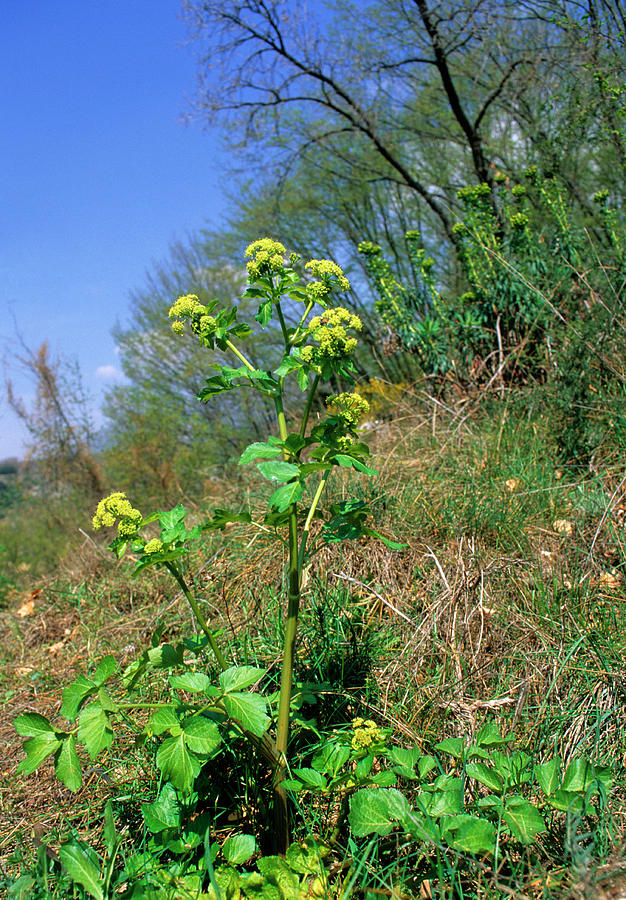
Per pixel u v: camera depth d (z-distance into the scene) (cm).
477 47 812
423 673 220
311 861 147
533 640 226
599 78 500
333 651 223
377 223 1302
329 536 165
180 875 149
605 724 189
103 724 136
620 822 158
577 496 308
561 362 380
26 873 159
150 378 1430
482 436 382
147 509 819
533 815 137
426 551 279
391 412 512
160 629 162
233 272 1445
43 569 705
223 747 173
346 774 152
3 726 259
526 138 862
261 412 1283
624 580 245
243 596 280
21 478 1000
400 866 153
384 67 946
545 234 526
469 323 496
